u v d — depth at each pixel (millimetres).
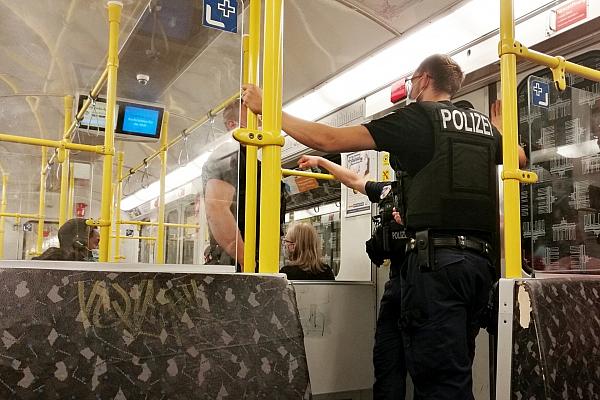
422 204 2156
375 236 3107
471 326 2154
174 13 2361
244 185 2086
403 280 2266
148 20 2459
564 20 2570
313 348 3340
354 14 3289
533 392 1479
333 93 4098
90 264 1128
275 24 1451
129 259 4484
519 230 1710
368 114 3764
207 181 2160
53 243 5207
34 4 3373
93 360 1002
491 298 1767
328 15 3383
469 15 2973
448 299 2074
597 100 2576
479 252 2162
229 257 2020
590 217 2576
